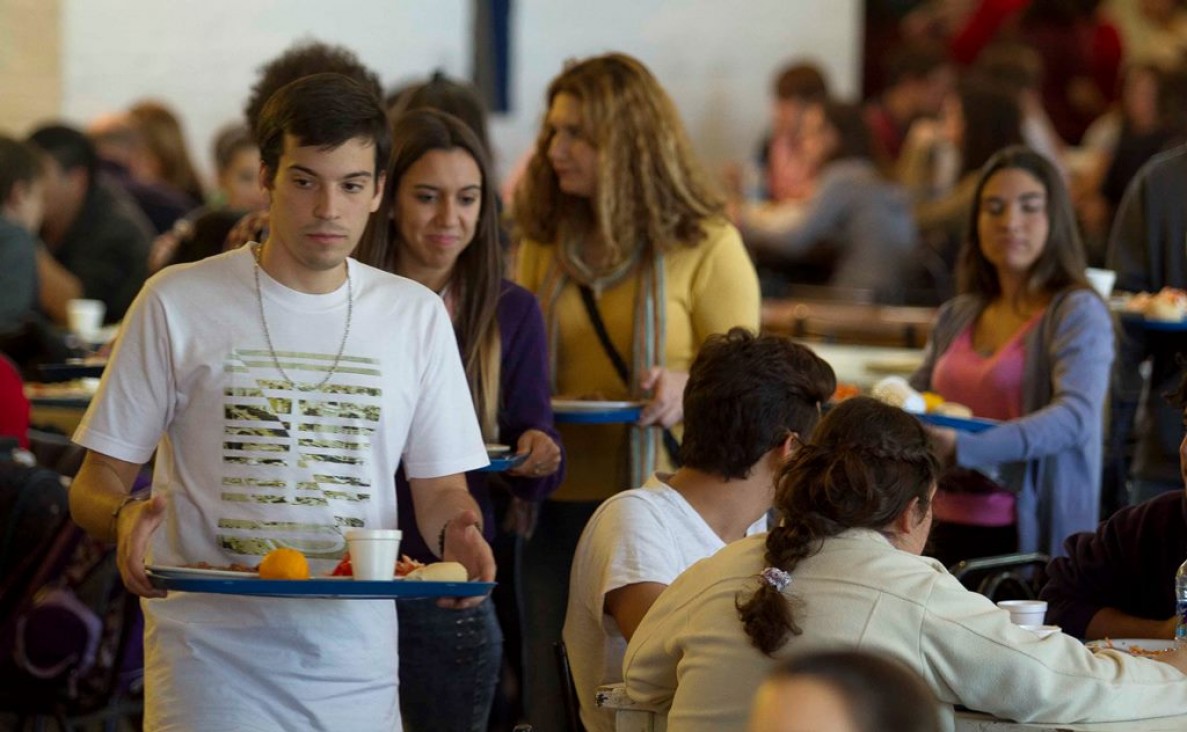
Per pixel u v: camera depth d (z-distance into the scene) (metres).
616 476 7.79
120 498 5.02
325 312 5.21
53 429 9.88
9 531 7.50
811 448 4.99
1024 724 4.74
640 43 21.95
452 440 5.45
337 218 5.04
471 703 6.51
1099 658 4.86
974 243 8.58
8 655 7.35
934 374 8.64
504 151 21.92
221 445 5.13
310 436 5.16
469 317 6.78
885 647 4.68
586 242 7.96
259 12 21.66
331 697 5.18
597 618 5.69
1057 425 7.81
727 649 4.87
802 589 4.80
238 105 21.75
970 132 16.09
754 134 21.92
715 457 5.62
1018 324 8.37
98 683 7.35
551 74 22.00
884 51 21.53
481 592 4.86
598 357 7.86
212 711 5.10
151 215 15.02
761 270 16.97
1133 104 16.39
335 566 5.15
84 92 21.72
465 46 21.84
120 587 7.42
